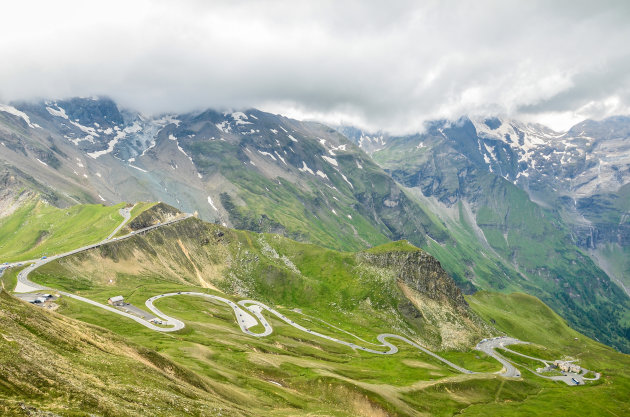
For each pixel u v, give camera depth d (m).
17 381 55.91
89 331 97.44
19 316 78.81
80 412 55.06
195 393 91.75
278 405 127.25
